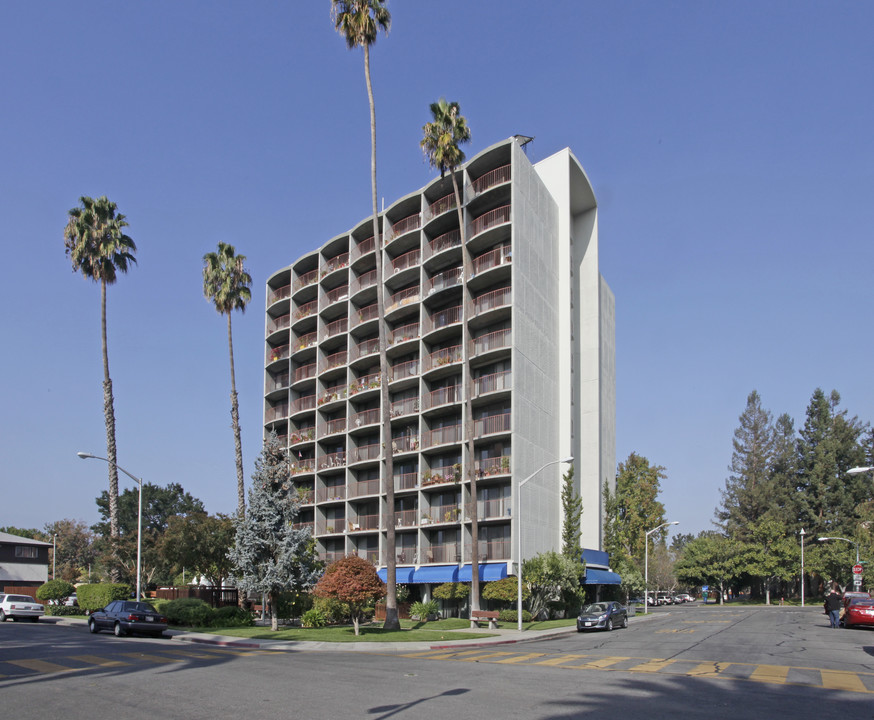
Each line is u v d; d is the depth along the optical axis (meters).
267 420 65.12
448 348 49.69
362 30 39.78
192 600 36.97
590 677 17.42
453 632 33.97
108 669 18.28
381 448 51.66
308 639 29.56
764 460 107.62
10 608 42.06
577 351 57.09
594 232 58.47
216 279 51.72
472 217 50.72
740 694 14.69
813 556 90.69
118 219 51.75
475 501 39.94
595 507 54.03
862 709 12.92
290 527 35.88
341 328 59.12
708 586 118.12
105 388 49.75
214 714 12.06
